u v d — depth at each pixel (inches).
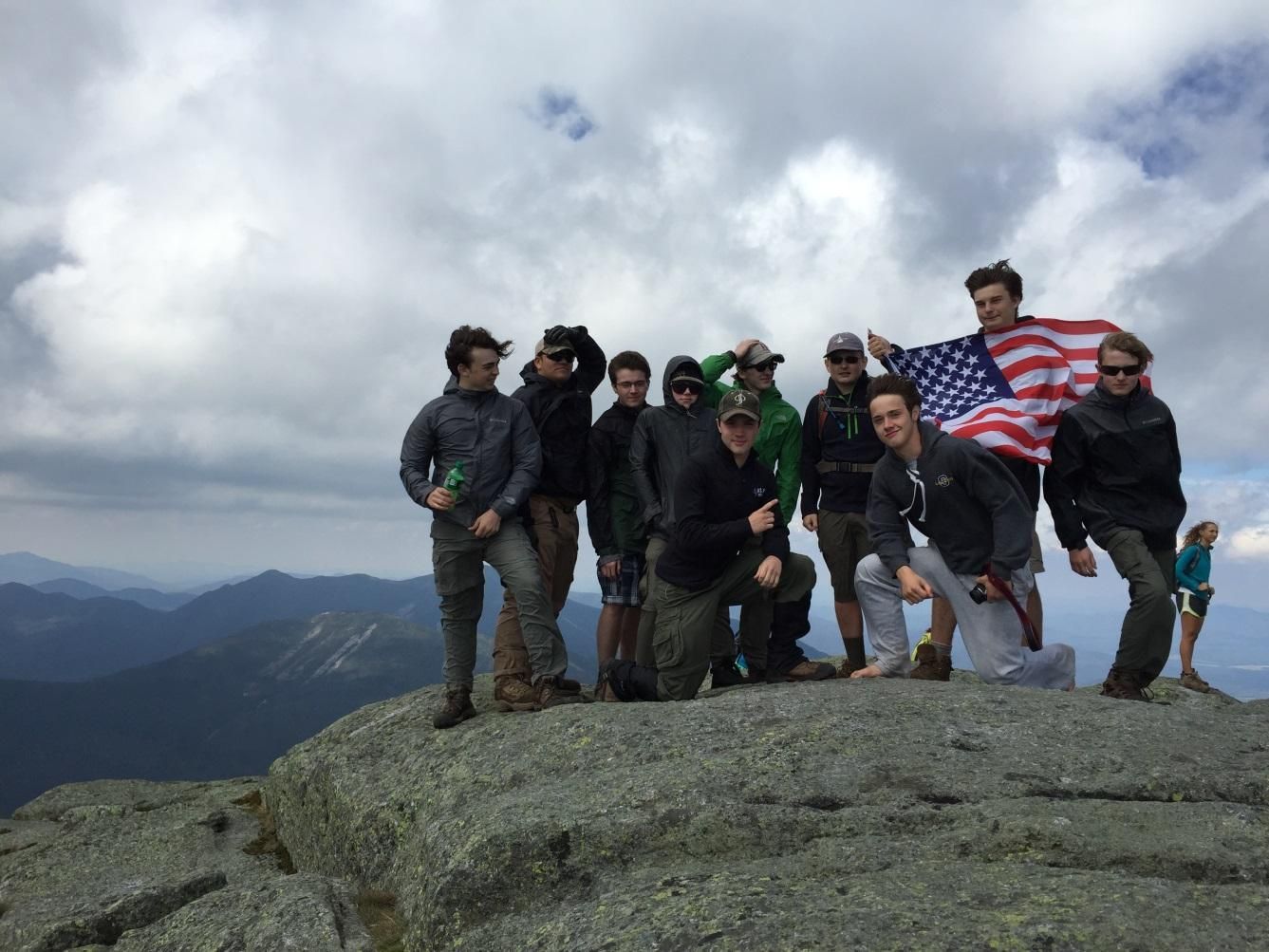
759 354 350.3
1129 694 266.2
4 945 216.4
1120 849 135.7
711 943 114.0
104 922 215.6
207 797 380.5
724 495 274.7
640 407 341.4
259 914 183.8
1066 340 313.0
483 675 354.9
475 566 287.6
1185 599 497.0
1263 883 128.0
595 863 158.1
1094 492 279.9
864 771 175.8
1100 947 101.9
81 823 355.3
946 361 322.3
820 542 336.8
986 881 124.3
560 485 329.1
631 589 340.2
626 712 233.6
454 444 282.7
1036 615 299.0
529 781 210.7
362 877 243.4
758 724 209.3
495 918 157.2
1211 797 163.2
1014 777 169.6
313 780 289.3
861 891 123.5
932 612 295.9
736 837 156.8
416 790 237.1
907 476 268.5
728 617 313.3
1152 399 273.1
